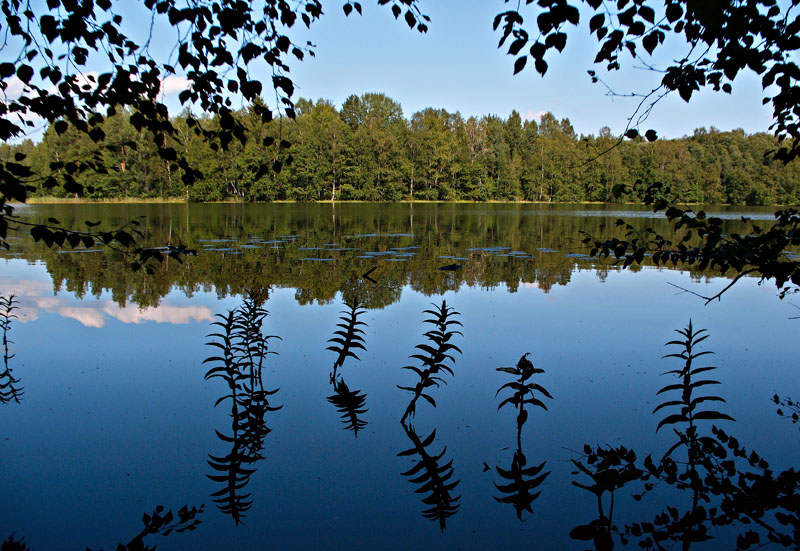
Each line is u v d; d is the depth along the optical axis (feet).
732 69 9.48
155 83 11.45
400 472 11.14
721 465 11.18
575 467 11.30
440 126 194.80
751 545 8.71
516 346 19.58
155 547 8.84
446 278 33.76
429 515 9.70
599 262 41.19
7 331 21.35
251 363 15.90
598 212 120.26
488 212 117.39
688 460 11.46
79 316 23.75
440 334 14.39
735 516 9.51
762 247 10.19
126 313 24.32
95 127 11.03
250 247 48.73
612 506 9.70
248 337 16.19
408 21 12.59
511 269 37.50
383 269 36.88
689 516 9.50
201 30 11.40
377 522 9.50
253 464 11.49
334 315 24.09
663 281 33.19
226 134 12.16
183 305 25.85
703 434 12.60
